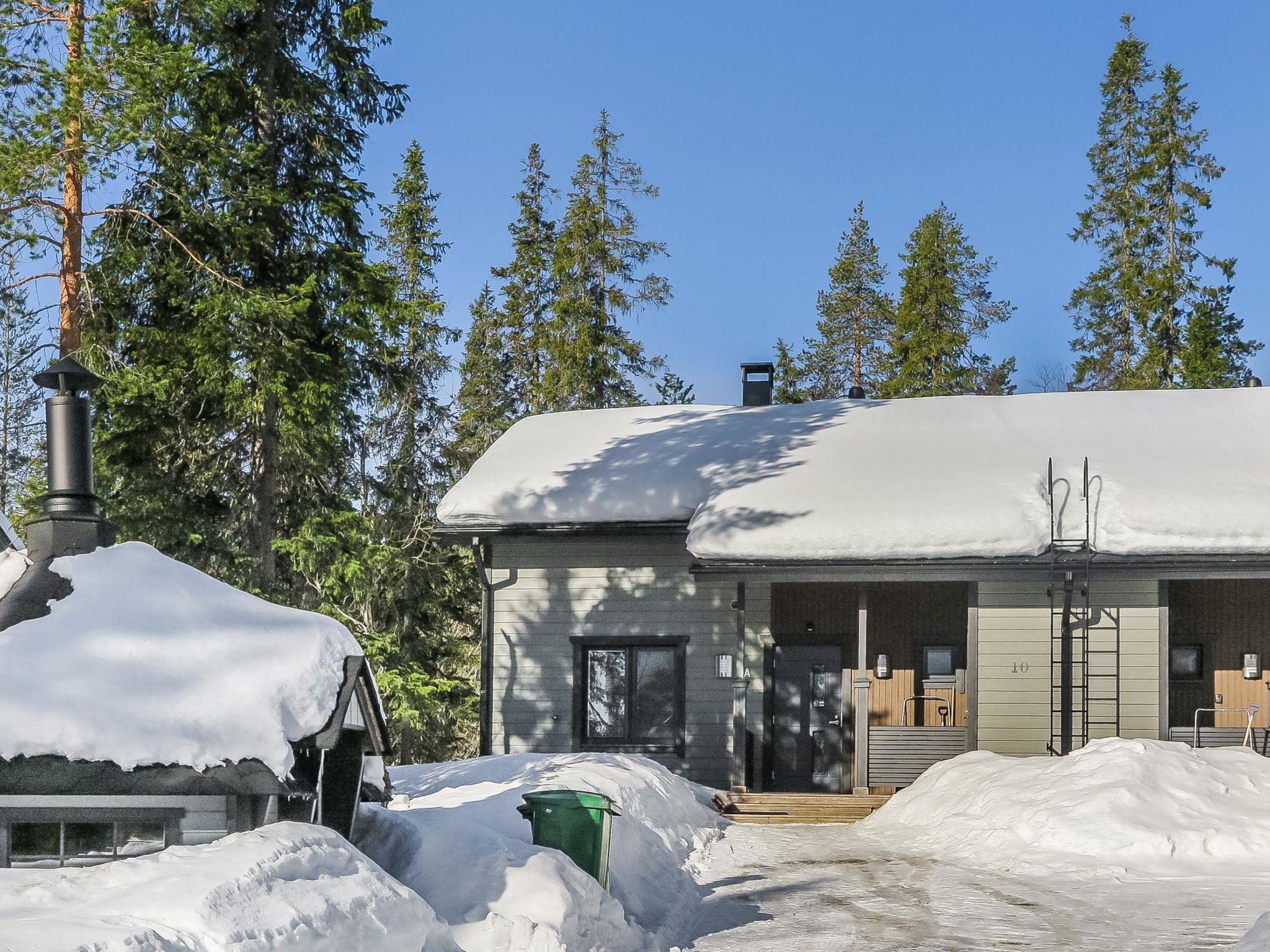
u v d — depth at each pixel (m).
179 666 8.68
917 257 51.31
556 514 23.80
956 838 16.95
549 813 11.73
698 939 11.74
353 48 26.53
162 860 6.88
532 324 48.03
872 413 26.83
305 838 7.58
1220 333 48.34
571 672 23.86
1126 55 50.28
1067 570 21.28
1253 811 16.19
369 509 36.41
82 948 5.34
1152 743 17.98
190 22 24.31
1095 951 10.73
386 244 41.56
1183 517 21.09
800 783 23.28
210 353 23.64
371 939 7.23
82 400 10.08
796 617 23.78
